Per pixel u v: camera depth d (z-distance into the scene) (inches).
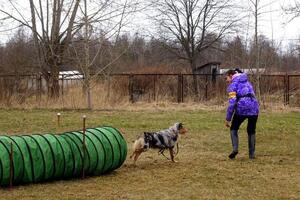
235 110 409.7
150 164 398.0
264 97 934.4
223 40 1379.2
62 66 1072.2
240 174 358.6
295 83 1046.4
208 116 756.6
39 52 993.5
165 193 301.6
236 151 419.2
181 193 301.7
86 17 865.5
